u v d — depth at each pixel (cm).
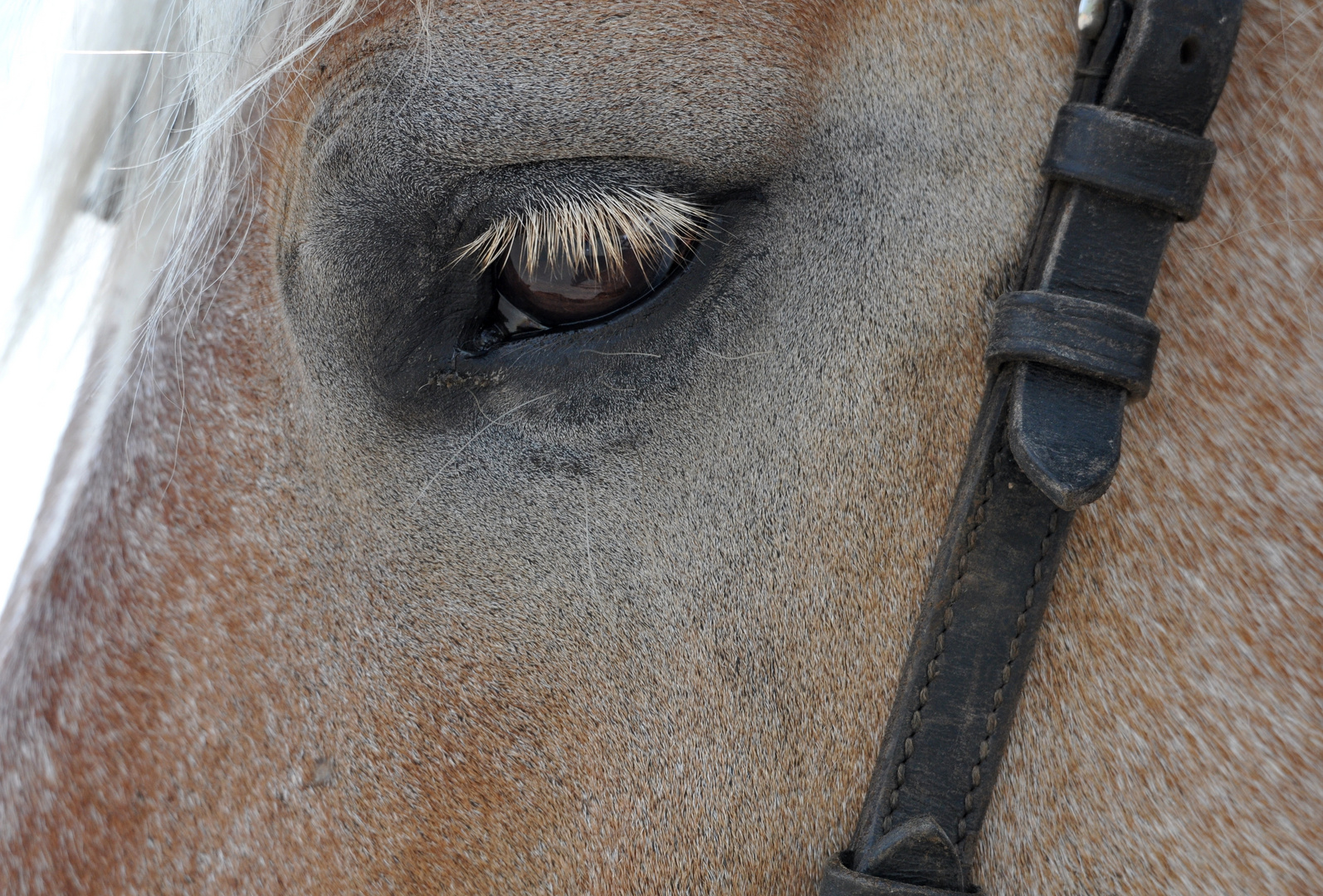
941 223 86
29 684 88
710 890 87
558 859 87
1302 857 84
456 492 87
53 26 88
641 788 87
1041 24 85
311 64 86
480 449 87
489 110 85
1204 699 85
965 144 85
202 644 87
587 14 85
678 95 85
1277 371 85
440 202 85
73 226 88
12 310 88
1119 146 84
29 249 88
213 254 88
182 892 87
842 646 86
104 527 88
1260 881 85
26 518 93
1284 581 85
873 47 85
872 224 86
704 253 86
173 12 87
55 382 90
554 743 87
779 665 86
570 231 85
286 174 87
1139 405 85
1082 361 84
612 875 87
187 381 88
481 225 85
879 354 86
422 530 87
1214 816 85
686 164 85
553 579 87
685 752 87
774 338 86
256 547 87
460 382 87
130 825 87
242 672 87
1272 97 85
